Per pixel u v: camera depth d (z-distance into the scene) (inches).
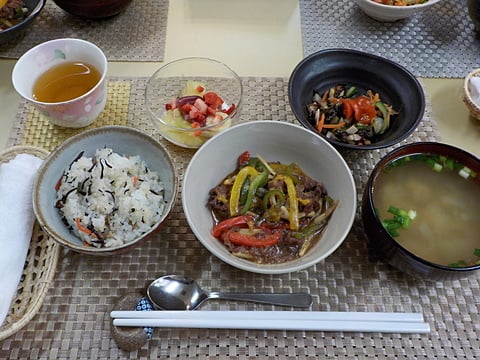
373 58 14.9
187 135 13.6
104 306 11.3
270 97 15.6
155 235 12.4
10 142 14.2
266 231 11.8
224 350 10.7
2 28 16.4
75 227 11.5
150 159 12.6
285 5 18.8
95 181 11.9
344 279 11.9
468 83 15.3
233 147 12.9
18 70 13.3
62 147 12.0
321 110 14.7
